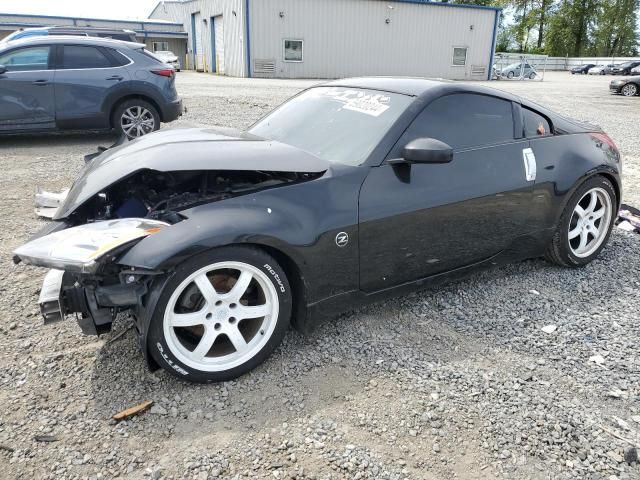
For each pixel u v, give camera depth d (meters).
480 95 3.49
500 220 3.50
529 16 72.19
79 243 2.35
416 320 3.29
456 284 3.81
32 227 4.73
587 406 2.53
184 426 2.34
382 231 2.96
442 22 32.19
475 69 34.25
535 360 2.90
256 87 19.84
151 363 2.53
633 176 7.25
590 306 3.53
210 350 2.66
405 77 3.70
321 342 3.00
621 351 3.00
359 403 2.51
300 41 29.34
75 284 2.49
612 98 20.45
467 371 2.77
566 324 3.28
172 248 2.36
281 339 2.76
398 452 2.22
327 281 2.83
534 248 3.84
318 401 2.52
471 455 2.22
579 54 71.69
